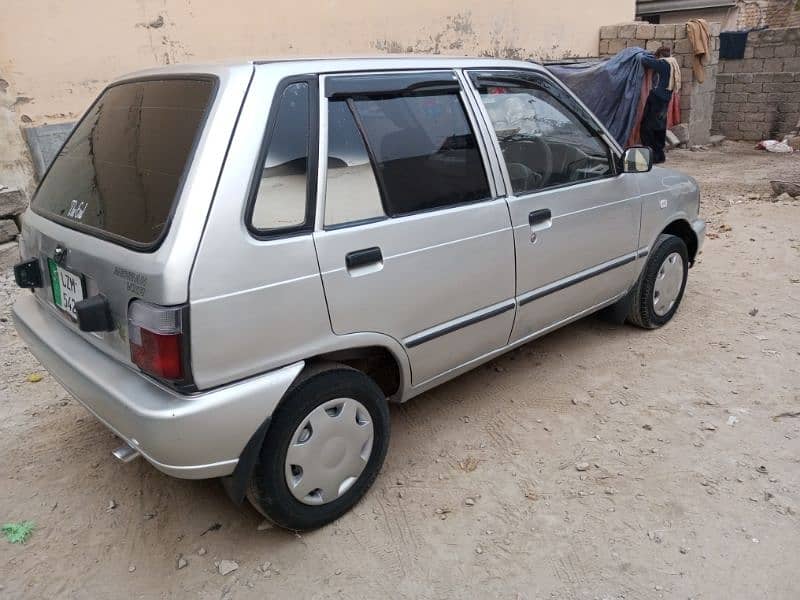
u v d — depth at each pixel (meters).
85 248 2.47
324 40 8.27
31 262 2.92
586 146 3.72
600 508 2.82
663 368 3.97
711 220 7.28
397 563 2.57
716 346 4.22
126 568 2.59
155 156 2.43
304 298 2.42
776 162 11.32
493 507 2.85
